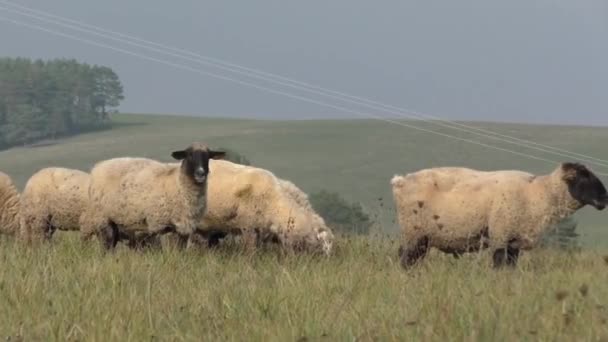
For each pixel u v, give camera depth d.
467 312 25.16
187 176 48.47
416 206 44.78
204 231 54.00
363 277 34.00
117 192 49.75
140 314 26.47
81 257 41.28
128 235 51.09
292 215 52.47
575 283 30.33
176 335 24.62
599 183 43.41
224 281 33.38
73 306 27.62
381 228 53.91
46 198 53.28
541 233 43.78
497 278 33.31
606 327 22.92
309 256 47.75
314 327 24.83
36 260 38.34
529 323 23.84
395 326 24.12
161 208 48.88
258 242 53.38
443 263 42.34
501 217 43.34
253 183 53.28
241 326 25.70
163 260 40.00
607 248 48.38
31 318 26.67
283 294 29.77
